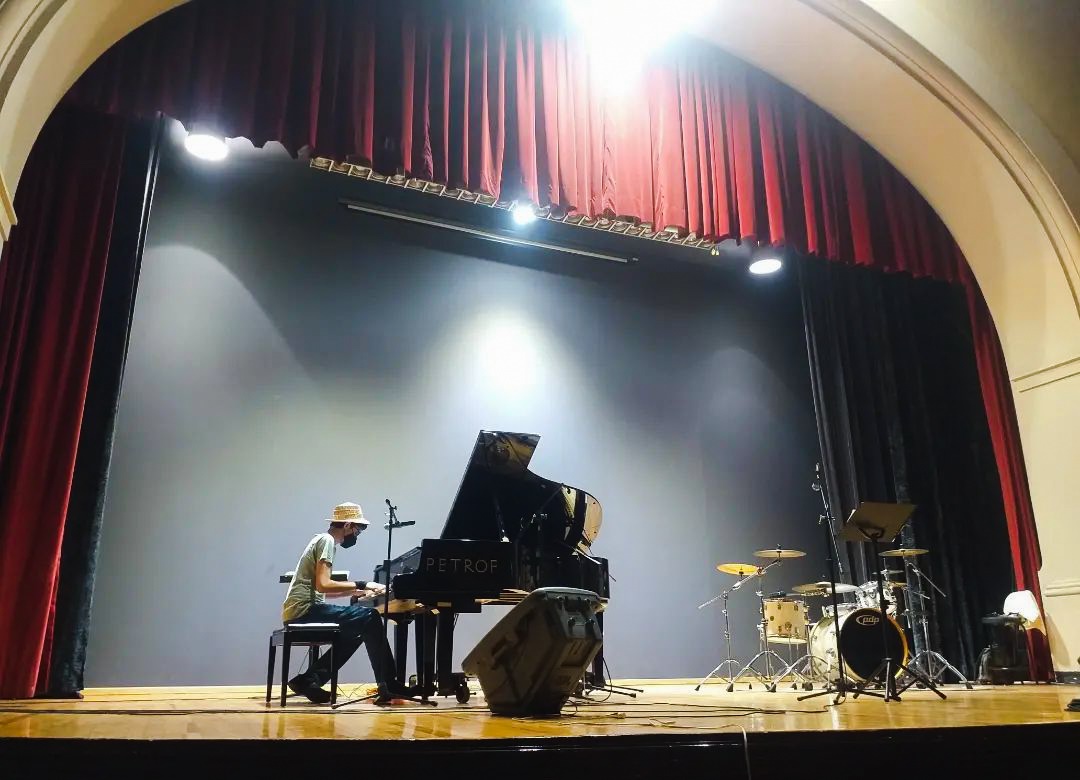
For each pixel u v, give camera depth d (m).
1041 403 5.20
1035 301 5.25
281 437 6.18
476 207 7.23
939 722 2.68
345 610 4.19
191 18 4.31
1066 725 2.65
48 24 3.28
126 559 5.52
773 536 7.77
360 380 6.54
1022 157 5.04
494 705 3.22
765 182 5.62
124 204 5.28
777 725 2.57
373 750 2.07
